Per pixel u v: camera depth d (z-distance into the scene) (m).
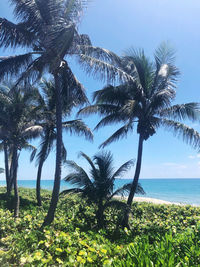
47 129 13.05
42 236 5.04
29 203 13.54
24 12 7.14
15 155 10.72
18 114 11.28
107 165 9.51
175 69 10.42
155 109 9.95
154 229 7.04
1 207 11.43
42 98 13.02
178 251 3.33
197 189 58.94
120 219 8.47
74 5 6.85
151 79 10.58
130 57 10.22
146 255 2.73
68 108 12.84
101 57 8.03
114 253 3.99
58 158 7.46
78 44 7.99
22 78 7.47
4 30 6.95
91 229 7.74
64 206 12.09
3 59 7.83
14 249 4.17
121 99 10.18
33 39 7.68
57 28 6.29
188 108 9.54
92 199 8.91
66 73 8.33
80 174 9.18
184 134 9.95
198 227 5.18
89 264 3.49
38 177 13.45
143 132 10.16
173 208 12.08
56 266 3.64
